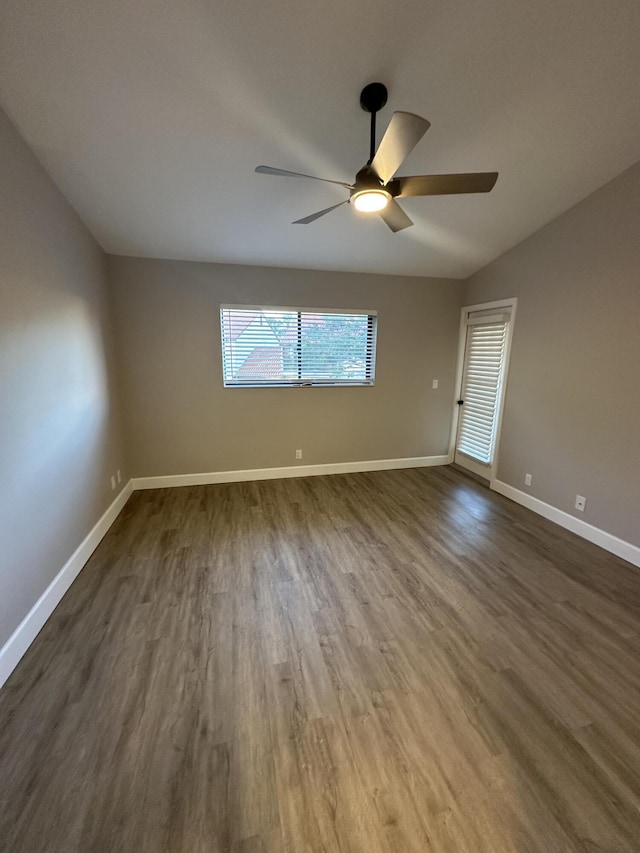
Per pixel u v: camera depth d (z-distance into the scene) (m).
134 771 1.32
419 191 1.89
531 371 3.40
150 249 3.32
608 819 1.19
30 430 1.96
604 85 1.92
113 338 3.47
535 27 1.64
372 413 4.41
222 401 3.91
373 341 4.27
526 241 3.38
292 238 3.27
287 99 1.90
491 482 3.99
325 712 1.54
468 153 2.33
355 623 2.04
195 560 2.63
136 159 2.27
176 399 3.79
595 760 1.37
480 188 1.86
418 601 2.22
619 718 1.53
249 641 1.91
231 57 1.69
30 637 1.88
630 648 1.89
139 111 1.94
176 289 3.59
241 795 1.25
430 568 2.55
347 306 4.07
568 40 1.71
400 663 1.78
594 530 2.88
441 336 4.46
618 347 2.64
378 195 1.80
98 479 2.93
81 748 1.39
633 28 1.67
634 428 2.57
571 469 3.05
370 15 1.56
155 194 2.60
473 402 4.34
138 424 3.75
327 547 2.81
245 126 2.06
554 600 2.24
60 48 1.63
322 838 1.14
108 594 2.27
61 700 1.58
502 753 1.39
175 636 1.94
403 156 1.58
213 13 1.52
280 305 3.87
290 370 4.08
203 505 3.52
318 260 3.70
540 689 1.66
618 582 2.41
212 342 3.77
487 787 1.28
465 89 1.91
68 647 1.86
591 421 2.87
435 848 1.12
